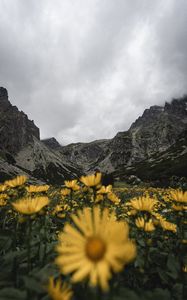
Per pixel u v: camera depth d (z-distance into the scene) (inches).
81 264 4.9
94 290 6.3
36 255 10.9
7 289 7.2
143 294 7.7
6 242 12.3
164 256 12.5
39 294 7.7
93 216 5.6
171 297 9.5
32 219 10.9
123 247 4.8
